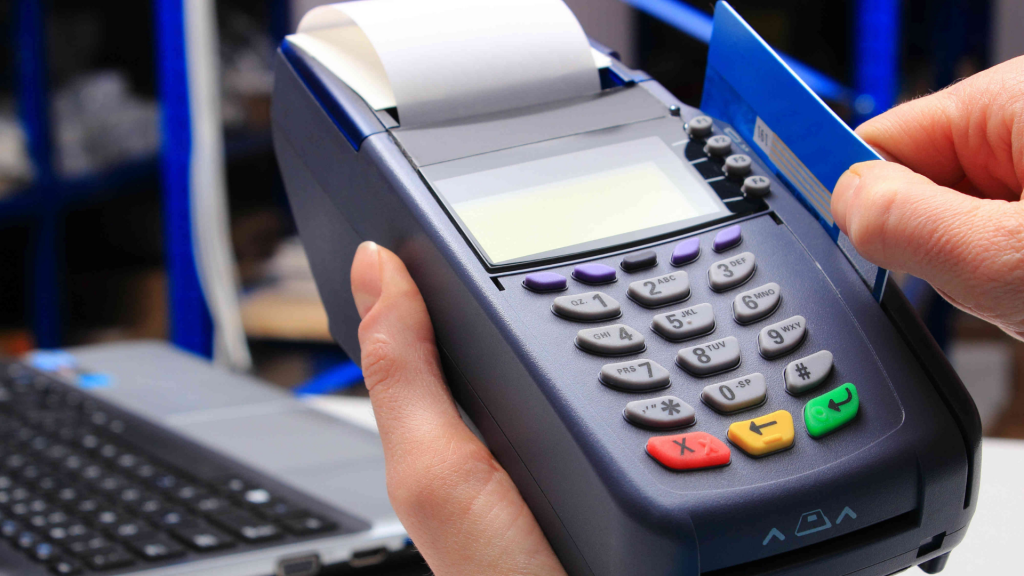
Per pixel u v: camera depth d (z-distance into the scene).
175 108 0.90
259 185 1.05
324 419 0.63
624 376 0.29
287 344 1.03
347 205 0.38
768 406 0.30
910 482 0.29
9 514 0.48
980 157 0.40
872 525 0.29
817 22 0.86
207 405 0.65
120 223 1.10
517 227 0.34
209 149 0.85
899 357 0.32
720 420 0.29
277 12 1.02
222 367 0.75
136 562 0.42
